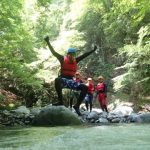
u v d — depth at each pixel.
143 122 5.80
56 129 4.55
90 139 3.03
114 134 3.45
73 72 5.89
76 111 6.35
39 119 5.61
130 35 11.66
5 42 7.82
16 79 9.52
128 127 4.52
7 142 3.09
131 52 9.63
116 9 6.05
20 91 10.94
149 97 11.29
